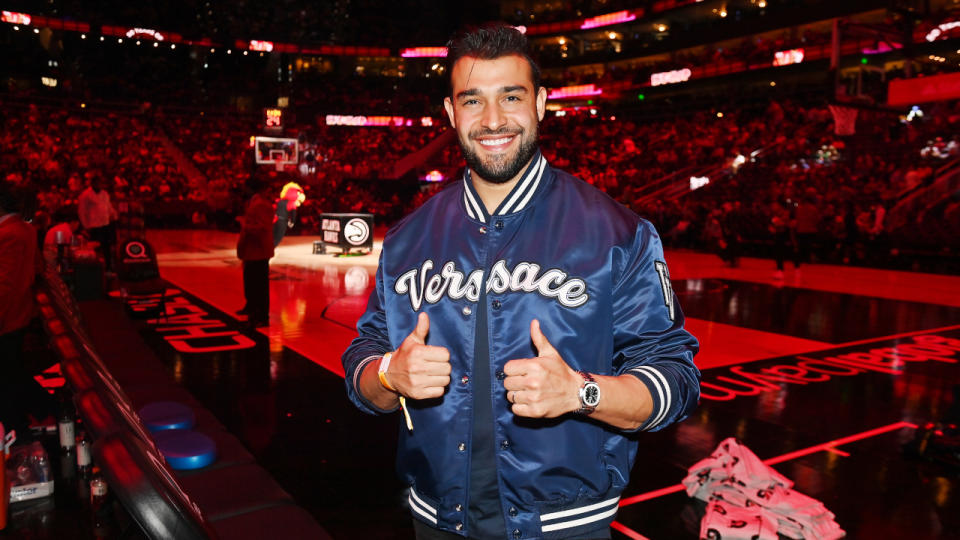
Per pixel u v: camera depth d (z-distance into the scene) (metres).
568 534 1.54
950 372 7.00
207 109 35.09
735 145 27.28
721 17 36.16
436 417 1.58
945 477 4.30
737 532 3.38
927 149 21.06
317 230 25.06
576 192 1.61
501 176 1.55
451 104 1.62
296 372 6.58
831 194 19.72
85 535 2.38
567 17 41.81
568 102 41.72
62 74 34.53
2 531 2.39
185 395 4.30
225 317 9.13
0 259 3.77
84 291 7.28
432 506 1.64
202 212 26.61
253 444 4.74
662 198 25.17
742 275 14.75
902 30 19.14
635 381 1.37
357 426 5.11
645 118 35.41
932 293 12.30
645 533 3.55
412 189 31.91
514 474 1.53
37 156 26.83
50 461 3.12
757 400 5.98
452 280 1.60
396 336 1.67
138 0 37.66
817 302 11.28
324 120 36.94
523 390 1.25
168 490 1.22
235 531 2.73
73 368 2.08
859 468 4.46
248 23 39.97
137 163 28.59
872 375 6.87
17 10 33.47
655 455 4.65
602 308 1.50
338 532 3.53
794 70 30.44
